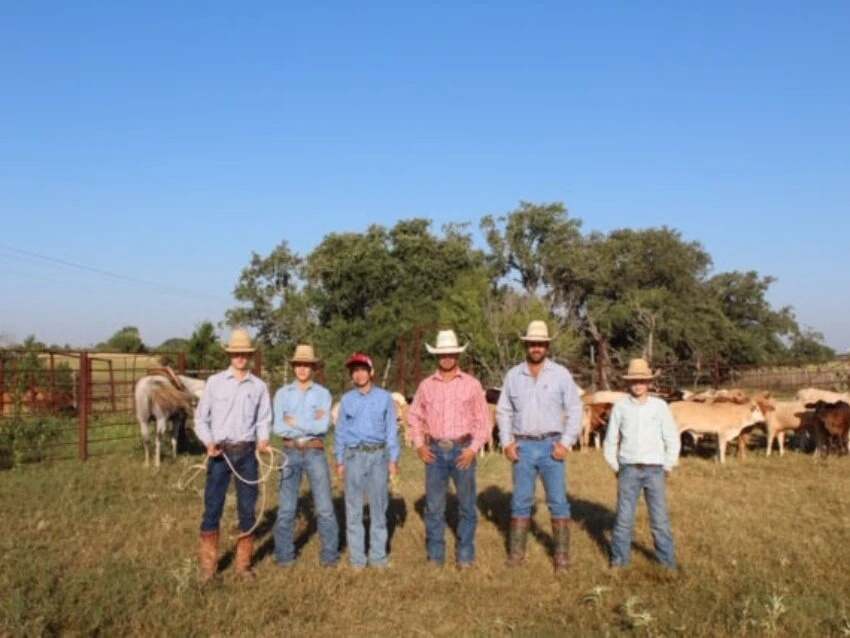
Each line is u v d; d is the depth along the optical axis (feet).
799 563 24.41
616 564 25.26
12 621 19.02
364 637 20.06
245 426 24.52
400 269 158.51
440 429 25.71
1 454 47.24
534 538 29.07
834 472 43.96
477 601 22.50
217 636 19.49
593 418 53.78
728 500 35.27
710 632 19.22
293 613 21.25
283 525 25.71
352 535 25.80
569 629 19.94
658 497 24.75
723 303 198.29
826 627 19.38
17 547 26.63
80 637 18.93
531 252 190.08
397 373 112.88
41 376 70.69
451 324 104.94
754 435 63.72
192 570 23.49
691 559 25.66
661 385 106.93
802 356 197.06
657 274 188.75
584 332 183.73
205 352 93.97
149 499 35.29
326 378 107.96
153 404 45.78
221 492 24.32
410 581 24.17
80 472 42.57
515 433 25.68
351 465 25.84
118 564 24.43
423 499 35.83
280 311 158.30
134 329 152.97
